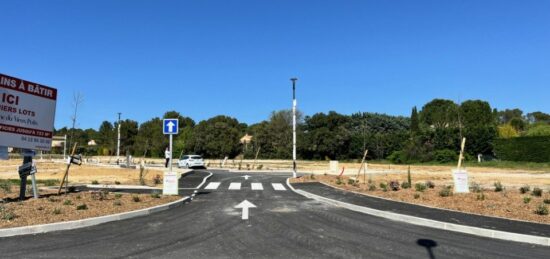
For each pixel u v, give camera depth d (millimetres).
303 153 76812
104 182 23312
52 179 25484
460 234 10438
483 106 77750
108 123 103062
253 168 43438
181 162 45969
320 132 74500
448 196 16422
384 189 19188
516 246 9289
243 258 8141
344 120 86188
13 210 12070
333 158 75250
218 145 77875
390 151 68562
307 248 8914
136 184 22406
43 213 11898
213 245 9164
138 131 95250
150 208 13461
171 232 10461
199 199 17250
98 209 12883
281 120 80125
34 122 15297
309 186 22203
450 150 57219
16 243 9258
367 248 8938
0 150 14242
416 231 10734
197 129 80625
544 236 9711
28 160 15141
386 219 12375
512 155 51969
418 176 32344
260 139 79188
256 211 13852
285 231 10602
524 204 14312
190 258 8141
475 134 57500
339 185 22312
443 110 86125
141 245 9148
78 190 18312
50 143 15930
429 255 8438
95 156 87000
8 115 14445
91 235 10094
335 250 8750
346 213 13453
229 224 11516
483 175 33250
